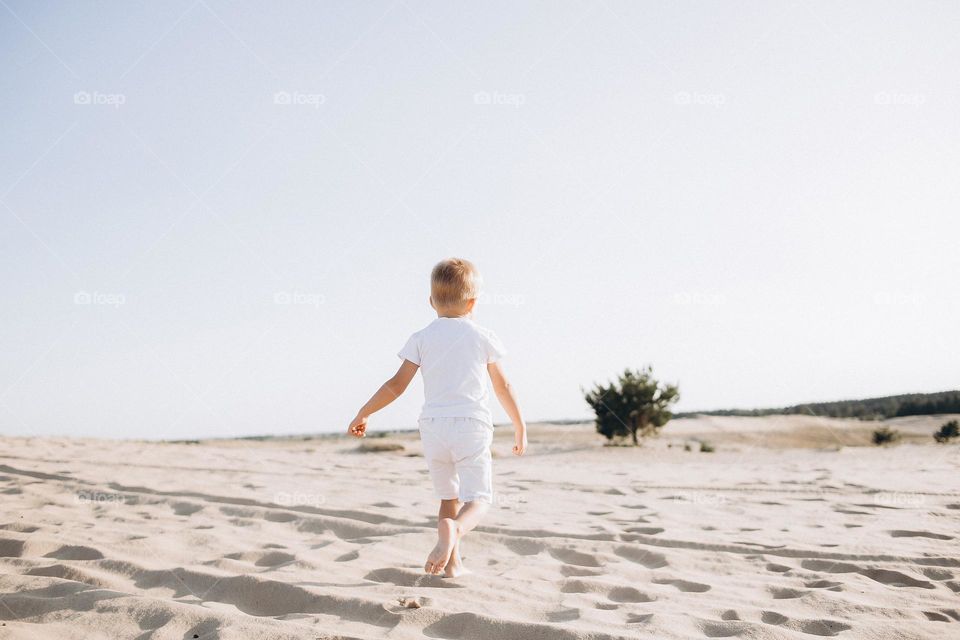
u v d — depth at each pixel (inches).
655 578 110.3
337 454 429.1
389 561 115.4
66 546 113.3
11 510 160.9
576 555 126.3
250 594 88.6
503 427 779.4
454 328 112.3
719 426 626.8
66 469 246.8
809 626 83.3
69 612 77.2
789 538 143.0
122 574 97.9
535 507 192.1
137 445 412.2
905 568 115.3
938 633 80.6
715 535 145.6
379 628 76.2
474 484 102.6
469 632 75.9
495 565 118.4
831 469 318.3
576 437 652.1
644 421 580.1
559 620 82.9
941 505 192.7
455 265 116.9
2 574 91.1
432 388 109.2
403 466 333.4
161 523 148.6
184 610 76.9
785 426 595.8
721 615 87.0
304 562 108.7
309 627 73.6
